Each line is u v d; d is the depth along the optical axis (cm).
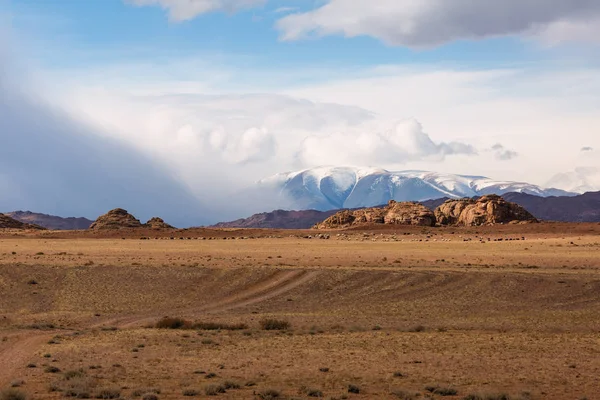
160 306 7919
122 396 3391
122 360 4484
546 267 10669
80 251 13550
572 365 4303
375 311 7438
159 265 10194
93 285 8831
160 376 3969
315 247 15312
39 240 18412
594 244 15388
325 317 6950
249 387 3691
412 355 4650
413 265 10831
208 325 6147
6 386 3675
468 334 5653
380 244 16475
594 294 8188
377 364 4350
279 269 9650
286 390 3622
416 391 3581
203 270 9625
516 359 4519
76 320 6938
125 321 6931
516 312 7344
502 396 3425
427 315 7144
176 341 5269
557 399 3484
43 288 8688
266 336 5534
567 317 6931
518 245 15562
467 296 8188
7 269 9538
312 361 4441
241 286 8950
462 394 3547
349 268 9994
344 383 3809
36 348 4975
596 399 3481
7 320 6938
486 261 11588
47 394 3450
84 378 3794
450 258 12119
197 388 3600
